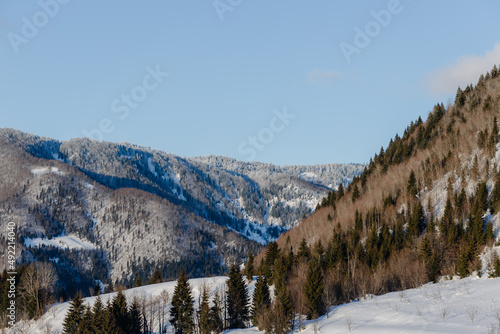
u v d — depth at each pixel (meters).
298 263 116.00
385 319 73.62
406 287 95.00
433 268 94.56
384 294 92.00
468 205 118.00
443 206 128.38
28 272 119.00
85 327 89.31
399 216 133.25
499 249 94.75
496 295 70.94
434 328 63.50
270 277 116.12
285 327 79.88
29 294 113.19
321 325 78.62
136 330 96.56
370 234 123.19
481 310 66.44
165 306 112.94
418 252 103.25
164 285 126.44
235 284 101.88
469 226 107.62
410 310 74.62
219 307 98.75
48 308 114.88
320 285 87.31
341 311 84.38
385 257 112.00
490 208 114.12
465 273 90.19
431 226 117.94
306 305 87.12
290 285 101.19
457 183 133.75
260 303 93.94
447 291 80.75
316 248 124.94
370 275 99.38
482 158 135.50
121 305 92.62
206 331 89.88
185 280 99.44
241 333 88.44
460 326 61.91
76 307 96.38
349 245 119.88
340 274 100.94
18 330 103.88
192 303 100.19
